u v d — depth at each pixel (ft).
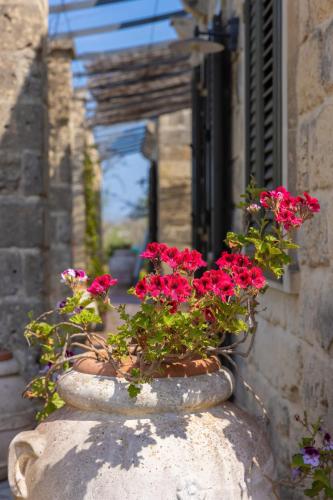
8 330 13.79
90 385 6.23
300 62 9.05
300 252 9.04
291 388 9.71
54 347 8.94
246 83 13.46
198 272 19.38
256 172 12.19
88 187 41.75
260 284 6.11
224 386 6.49
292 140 9.68
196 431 6.04
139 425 6.01
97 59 31.07
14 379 11.51
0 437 11.09
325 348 7.84
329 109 7.68
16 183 13.91
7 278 13.80
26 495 6.27
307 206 6.82
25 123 13.96
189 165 37.32
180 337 6.34
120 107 38.96
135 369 6.12
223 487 5.81
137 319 6.15
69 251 27.99
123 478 5.71
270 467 6.38
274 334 11.00
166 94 36.14
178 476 5.72
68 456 5.98
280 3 10.34
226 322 6.35
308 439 7.32
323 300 7.93
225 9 17.48
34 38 13.99
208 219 18.43
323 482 6.80
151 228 47.78
